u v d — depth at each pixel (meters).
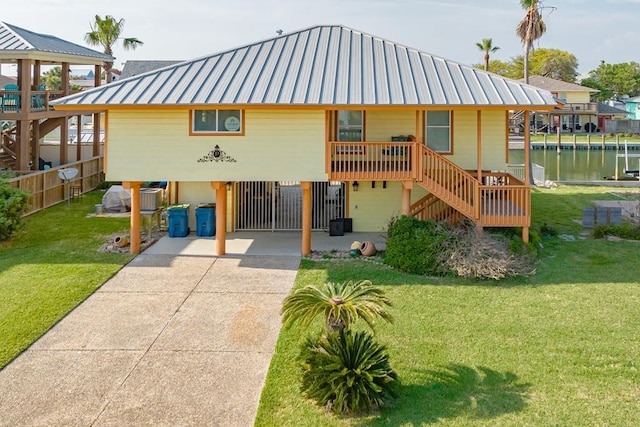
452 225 14.37
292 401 6.83
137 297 10.88
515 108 13.48
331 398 6.57
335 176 13.98
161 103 13.06
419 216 16.12
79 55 24.64
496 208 14.44
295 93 13.60
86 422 6.43
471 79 14.86
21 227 15.59
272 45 16.67
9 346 8.41
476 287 11.34
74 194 23.00
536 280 11.86
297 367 7.73
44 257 13.48
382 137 16.33
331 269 12.80
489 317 9.61
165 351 8.42
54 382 7.41
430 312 9.85
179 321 9.64
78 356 8.21
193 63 15.36
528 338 8.68
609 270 12.65
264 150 13.92
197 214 16.39
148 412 6.67
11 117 20.78
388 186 17.14
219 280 12.02
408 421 6.32
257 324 9.51
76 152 28.20
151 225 16.59
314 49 16.47
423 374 7.46
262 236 16.58
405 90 13.96
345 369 6.52
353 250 14.29
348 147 14.94
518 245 13.34
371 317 6.53
